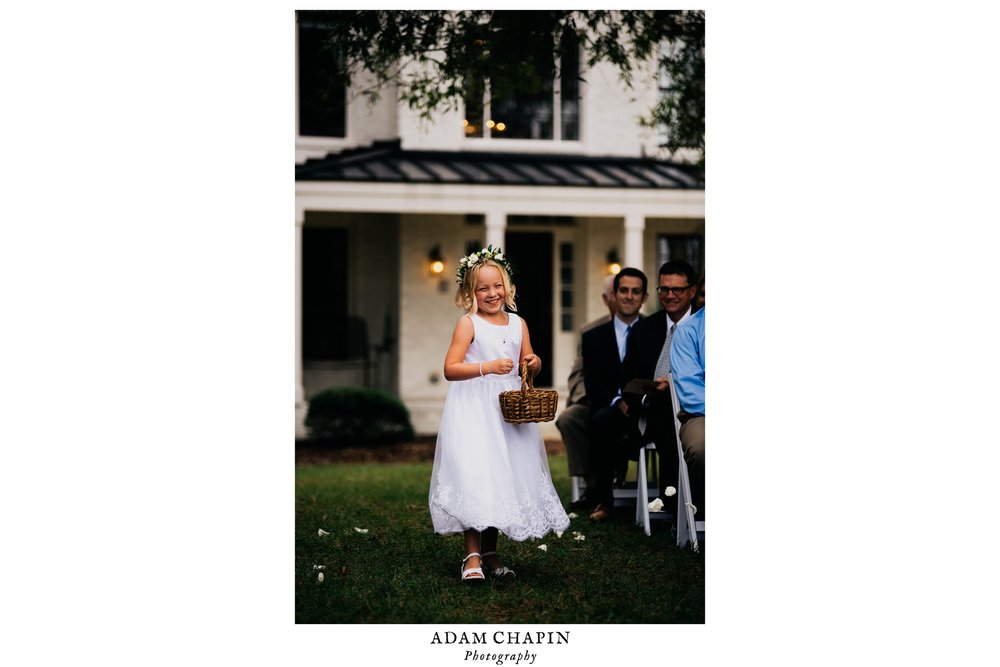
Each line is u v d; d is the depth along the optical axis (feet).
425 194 41.93
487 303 17.46
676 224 48.37
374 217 48.44
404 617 15.79
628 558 19.02
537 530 17.12
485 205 42.39
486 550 17.84
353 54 26.37
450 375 17.04
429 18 25.91
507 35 25.52
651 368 21.34
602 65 45.09
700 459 18.56
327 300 48.03
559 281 48.06
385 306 48.47
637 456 22.81
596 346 22.88
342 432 40.86
